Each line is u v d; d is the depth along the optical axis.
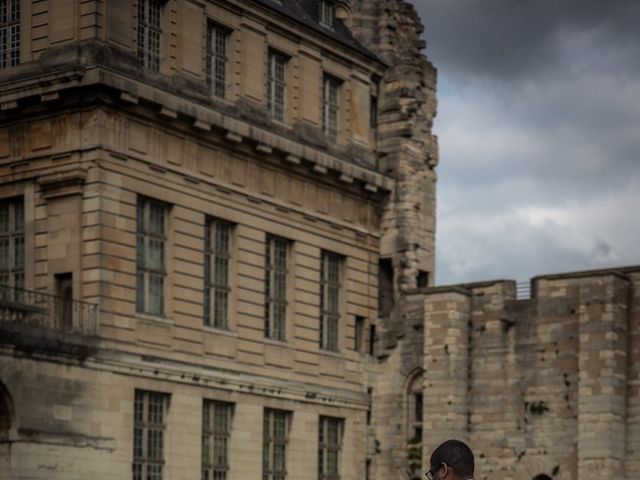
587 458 58.31
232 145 56.62
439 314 62.28
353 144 64.69
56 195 51.06
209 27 57.12
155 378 52.03
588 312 59.22
